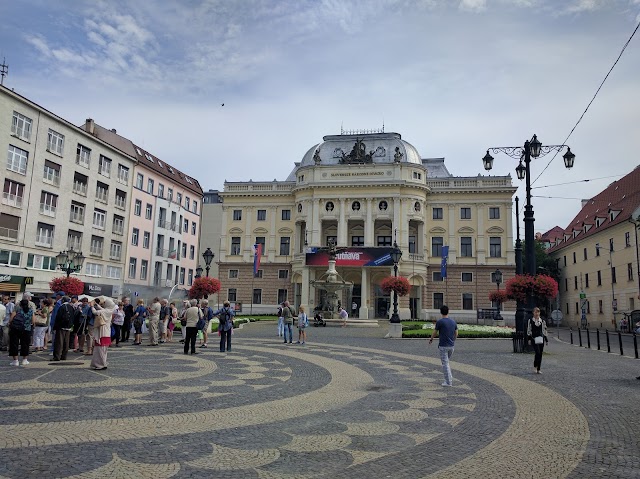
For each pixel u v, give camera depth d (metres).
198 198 78.12
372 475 6.49
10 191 43.12
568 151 23.03
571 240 68.56
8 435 7.87
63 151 49.00
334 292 46.16
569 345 28.61
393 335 29.70
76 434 8.02
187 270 74.31
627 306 51.34
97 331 15.29
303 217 63.84
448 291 62.56
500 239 62.50
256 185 68.75
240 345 24.03
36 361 16.69
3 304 19.95
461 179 64.19
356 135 68.12
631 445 7.93
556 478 6.46
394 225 60.62
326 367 16.69
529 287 22.28
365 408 10.48
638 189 54.62
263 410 10.12
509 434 8.52
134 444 7.59
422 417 9.72
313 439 8.09
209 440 7.91
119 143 60.75
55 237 47.78
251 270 67.25
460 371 16.22
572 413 10.16
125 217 59.16
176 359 18.09
